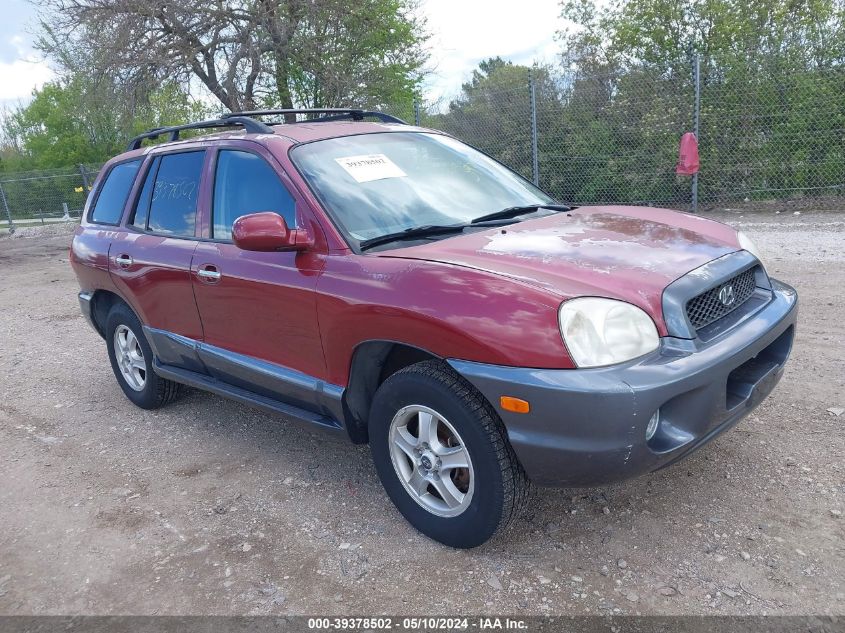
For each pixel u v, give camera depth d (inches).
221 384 164.7
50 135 1503.4
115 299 200.8
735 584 104.2
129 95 678.5
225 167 155.9
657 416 102.1
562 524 123.4
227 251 149.2
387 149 153.7
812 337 206.1
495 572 112.1
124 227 188.7
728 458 139.9
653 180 498.0
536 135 504.1
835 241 345.7
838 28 461.7
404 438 121.6
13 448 182.2
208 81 695.7
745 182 481.7
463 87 552.1
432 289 110.1
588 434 98.0
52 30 674.8
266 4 661.3
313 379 134.1
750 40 489.1
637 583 106.5
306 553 122.8
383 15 695.7
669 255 118.3
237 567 120.6
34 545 134.5
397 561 117.7
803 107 455.8
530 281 105.6
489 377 102.7
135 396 201.2
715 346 107.0
